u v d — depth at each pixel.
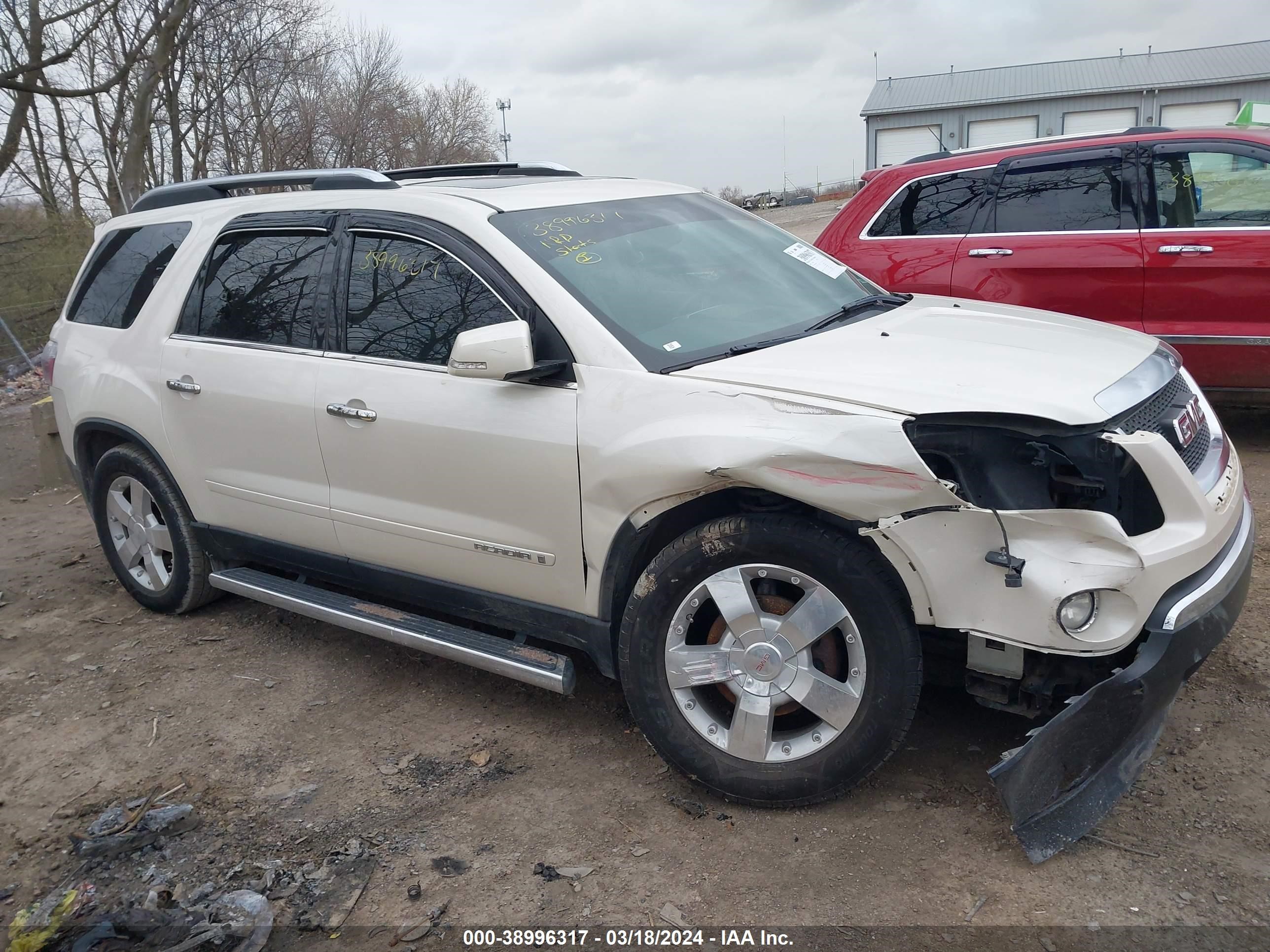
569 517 3.15
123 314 4.66
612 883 2.74
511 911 2.66
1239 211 5.73
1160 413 2.93
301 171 4.21
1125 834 2.78
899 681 2.74
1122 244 5.93
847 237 6.79
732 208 4.36
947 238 6.41
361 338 3.68
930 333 3.31
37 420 7.57
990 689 2.83
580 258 3.42
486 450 3.28
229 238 4.25
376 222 3.71
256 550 4.23
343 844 2.99
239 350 4.05
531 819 3.05
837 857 2.77
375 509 3.66
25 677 4.26
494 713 3.72
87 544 6.09
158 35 16.05
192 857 2.97
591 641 3.26
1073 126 37.09
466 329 3.40
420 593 3.71
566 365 3.15
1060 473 2.67
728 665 2.92
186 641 4.54
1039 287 6.15
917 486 2.58
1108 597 2.54
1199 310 5.82
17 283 13.41
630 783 3.20
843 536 2.75
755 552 2.82
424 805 3.16
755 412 2.79
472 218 3.46
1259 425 6.77
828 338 3.26
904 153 39.66
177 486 4.45
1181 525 2.65
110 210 18.33
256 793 3.29
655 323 3.25
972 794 3.00
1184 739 3.20
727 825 2.94
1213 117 35.56
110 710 3.92
